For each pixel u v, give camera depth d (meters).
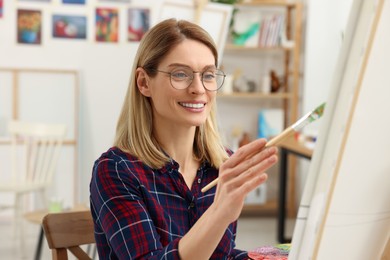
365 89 0.73
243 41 5.96
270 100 6.28
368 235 0.83
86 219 1.68
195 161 1.55
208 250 1.03
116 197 1.34
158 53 1.38
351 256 0.85
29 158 5.47
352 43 0.74
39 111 5.65
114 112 5.84
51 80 5.67
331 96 0.75
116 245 1.29
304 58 6.03
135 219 1.29
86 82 5.79
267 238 5.17
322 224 0.78
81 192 5.80
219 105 6.23
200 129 1.56
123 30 5.82
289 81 6.26
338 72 0.75
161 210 1.40
